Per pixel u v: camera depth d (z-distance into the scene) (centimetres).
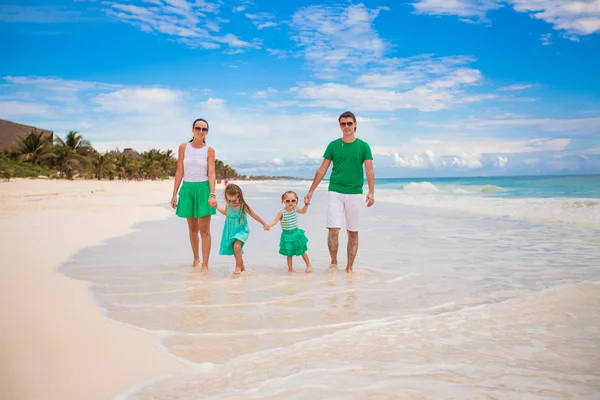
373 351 288
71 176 6156
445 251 723
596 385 238
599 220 1107
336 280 518
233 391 233
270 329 337
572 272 543
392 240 859
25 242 775
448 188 3891
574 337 310
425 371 256
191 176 589
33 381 244
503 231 974
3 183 3978
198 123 593
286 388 235
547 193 2848
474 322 346
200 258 664
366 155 605
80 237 853
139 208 1655
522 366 262
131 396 228
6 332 324
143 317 367
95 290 459
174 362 273
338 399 222
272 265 621
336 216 602
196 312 382
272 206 1902
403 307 399
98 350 291
